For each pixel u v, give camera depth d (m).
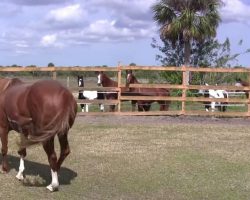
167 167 9.13
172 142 11.88
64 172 8.64
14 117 7.40
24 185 7.71
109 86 18.56
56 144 11.54
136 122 15.77
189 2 24.64
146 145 11.41
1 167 8.82
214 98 17.56
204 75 25.77
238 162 9.68
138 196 7.25
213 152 10.66
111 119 16.47
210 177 8.45
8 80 8.00
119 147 11.12
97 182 7.99
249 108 17.58
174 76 22.78
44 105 6.78
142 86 17.62
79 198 7.06
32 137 6.73
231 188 7.77
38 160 9.70
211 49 26.81
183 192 7.50
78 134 12.98
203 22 24.50
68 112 6.85
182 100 17.59
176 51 26.92
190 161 9.69
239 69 17.66
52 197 7.08
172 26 24.78
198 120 16.67
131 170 8.87
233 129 14.45
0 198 7.00
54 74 17.47
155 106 22.38
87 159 9.78
